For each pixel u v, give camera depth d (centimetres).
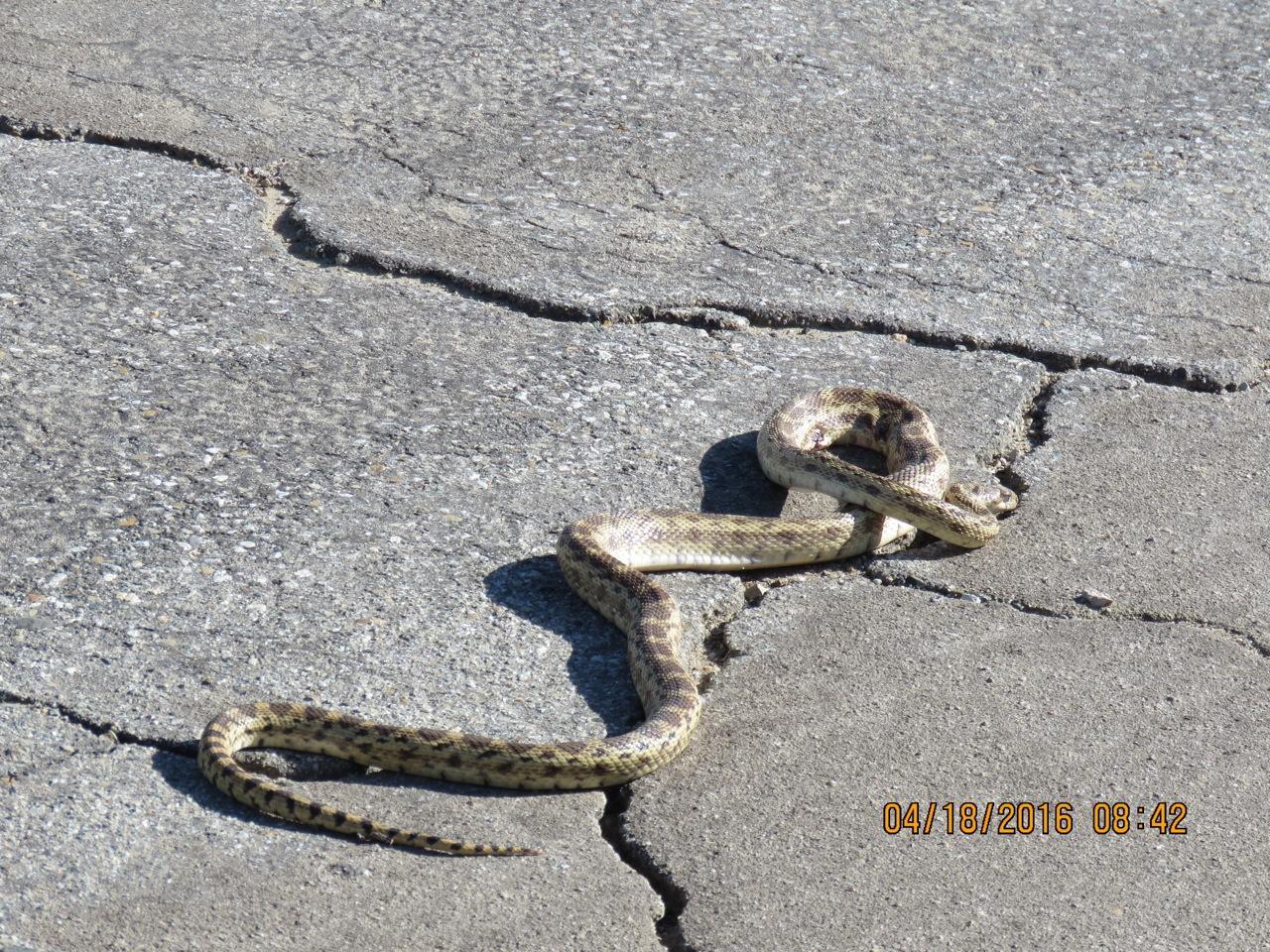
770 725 313
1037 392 349
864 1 417
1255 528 333
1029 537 331
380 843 303
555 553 326
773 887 301
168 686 312
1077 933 299
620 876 302
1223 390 349
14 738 307
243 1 409
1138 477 338
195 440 335
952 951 298
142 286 354
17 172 370
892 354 352
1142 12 418
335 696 312
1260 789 309
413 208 368
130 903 298
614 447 338
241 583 321
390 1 411
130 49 394
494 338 350
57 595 319
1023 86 399
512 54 399
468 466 334
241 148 376
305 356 346
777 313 355
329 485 331
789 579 328
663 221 369
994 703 315
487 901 300
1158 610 324
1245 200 378
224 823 303
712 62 399
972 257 366
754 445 340
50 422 335
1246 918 300
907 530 333
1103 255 367
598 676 316
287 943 296
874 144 385
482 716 312
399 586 322
